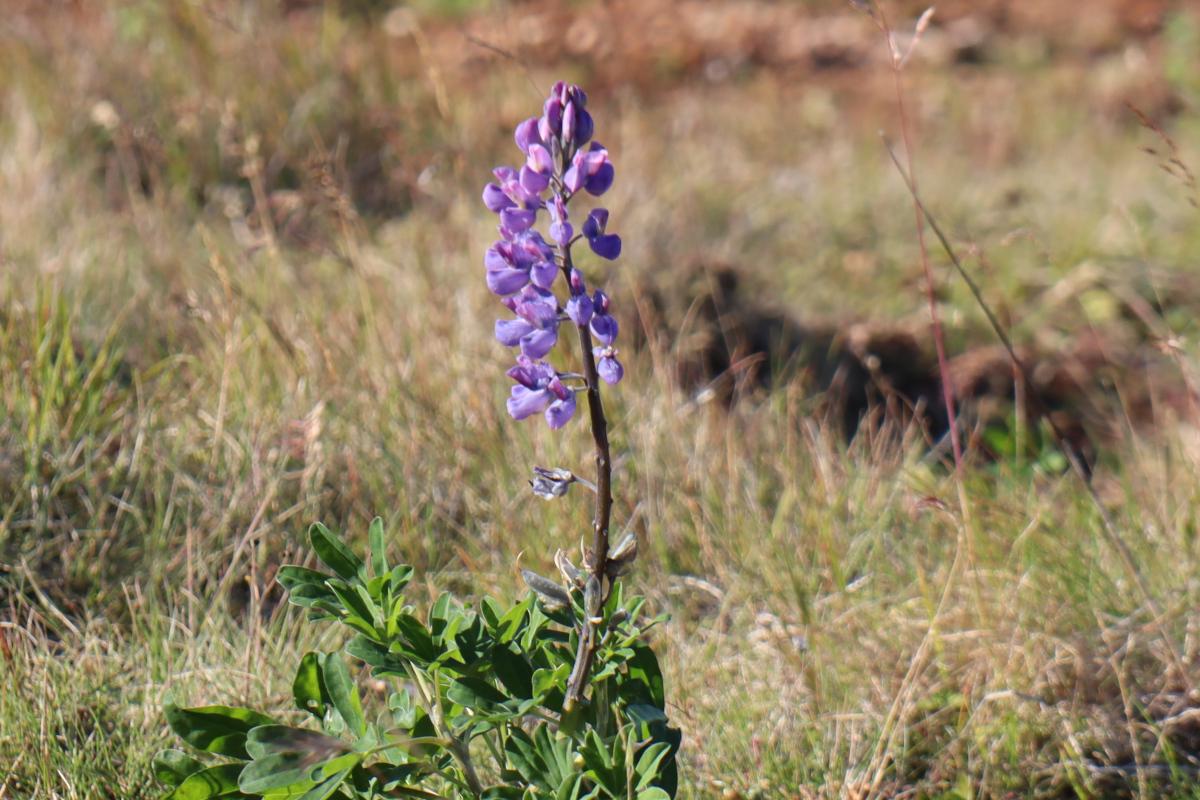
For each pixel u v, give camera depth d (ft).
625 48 64.13
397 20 58.54
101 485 23.34
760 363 35.45
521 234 12.62
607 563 13.44
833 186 46.91
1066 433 34.19
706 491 25.25
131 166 37.40
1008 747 19.65
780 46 66.08
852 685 20.83
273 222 35.29
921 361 37.17
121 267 30.07
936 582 22.84
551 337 12.62
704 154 48.29
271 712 18.72
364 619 14.47
